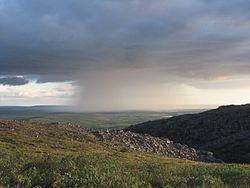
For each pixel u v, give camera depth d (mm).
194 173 24516
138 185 18328
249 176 22594
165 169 26672
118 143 69812
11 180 18250
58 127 74875
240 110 143375
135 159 46812
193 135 132125
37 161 22625
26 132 62781
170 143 81562
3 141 53438
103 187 17484
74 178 18156
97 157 28625
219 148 109062
